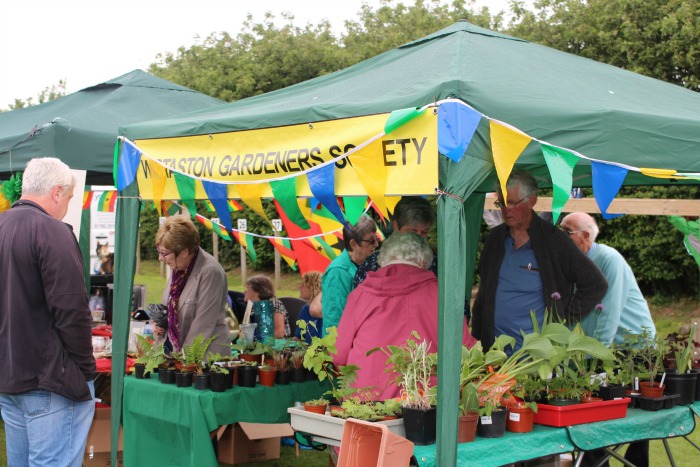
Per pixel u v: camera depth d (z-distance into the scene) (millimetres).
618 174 3186
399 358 3158
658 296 13031
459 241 2926
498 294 3998
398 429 3078
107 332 6293
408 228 3932
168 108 6574
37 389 3391
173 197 4082
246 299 6203
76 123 5723
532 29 15320
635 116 3303
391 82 3549
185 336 4613
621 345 4125
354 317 3580
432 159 2904
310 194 3438
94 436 4992
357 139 3178
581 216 4641
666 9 12859
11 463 3559
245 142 3689
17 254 3369
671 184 4766
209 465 3910
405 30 20031
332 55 19984
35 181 3533
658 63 13055
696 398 3979
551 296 3688
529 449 3162
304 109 3430
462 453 2955
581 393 3459
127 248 4379
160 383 4270
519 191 3820
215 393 3977
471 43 3830
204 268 4645
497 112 3100
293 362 4324
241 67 20828
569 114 3188
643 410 3752
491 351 3277
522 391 3307
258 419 4105
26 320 3367
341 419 3111
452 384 2873
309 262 6715
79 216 4789
